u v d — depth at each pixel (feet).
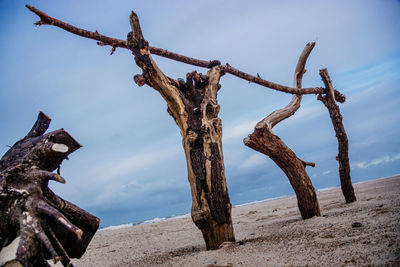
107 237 29.12
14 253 7.95
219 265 9.14
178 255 13.64
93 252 19.60
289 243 11.32
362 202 22.21
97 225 11.14
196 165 13.21
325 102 26.13
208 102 14.42
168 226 33.47
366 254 7.99
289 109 21.57
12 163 9.64
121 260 15.05
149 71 12.86
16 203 8.95
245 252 10.84
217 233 12.79
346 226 12.51
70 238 10.13
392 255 7.44
